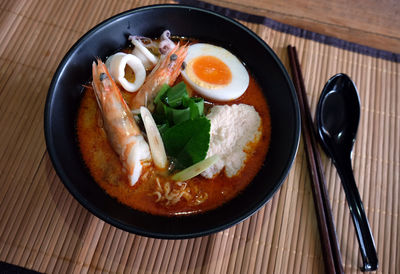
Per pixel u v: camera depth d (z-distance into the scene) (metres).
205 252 0.30
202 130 0.30
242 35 0.34
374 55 0.38
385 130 0.35
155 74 0.33
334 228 0.31
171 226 0.29
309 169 0.33
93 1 0.37
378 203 0.33
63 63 0.29
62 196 0.30
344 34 0.38
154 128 0.31
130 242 0.30
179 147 0.31
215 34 0.35
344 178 0.33
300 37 0.38
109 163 0.32
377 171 0.34
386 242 0.32
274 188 0.27
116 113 0.31
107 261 0.29
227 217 0.28
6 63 0.34
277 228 0.31
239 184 0.32
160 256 0.30
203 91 0.35
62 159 0.28
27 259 0.29
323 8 0.39
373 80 0.37
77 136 0.32
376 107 0.36
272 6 0.39
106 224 0.30
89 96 0.33
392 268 0.31
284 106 0.32
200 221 0.30
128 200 0.31
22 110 0.33
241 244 0.30
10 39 0.35
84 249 0.29
